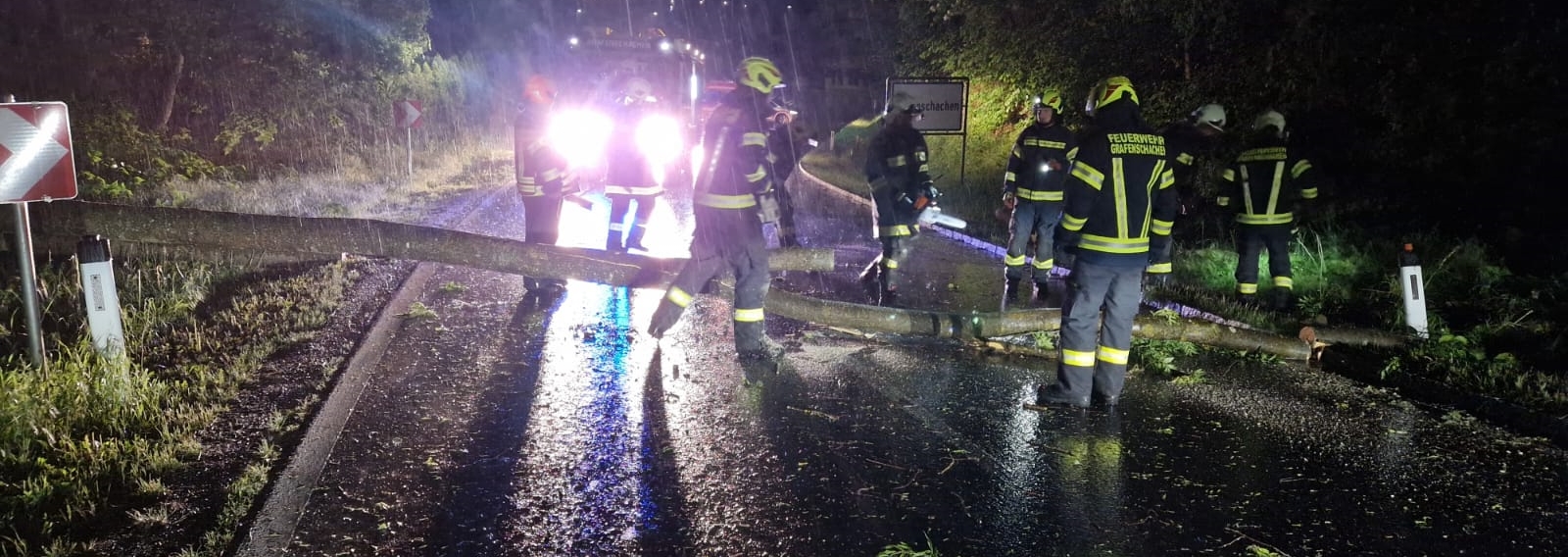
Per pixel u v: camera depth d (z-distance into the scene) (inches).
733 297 241.1
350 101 797.2
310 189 553.6
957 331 249.9
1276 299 299.6
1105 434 197.5
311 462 173.5
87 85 612.7
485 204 555.5
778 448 187.2
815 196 634.8
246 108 698.8
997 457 184.9
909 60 883.4
